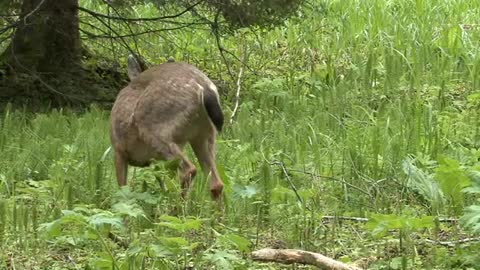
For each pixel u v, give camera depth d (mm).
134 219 9906
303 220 10055
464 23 22406
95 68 18578
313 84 17828
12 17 18484
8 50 18203
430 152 12914
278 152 12703
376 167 12125
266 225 10477
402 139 13156
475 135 13984
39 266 9258
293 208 10375
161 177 10609
